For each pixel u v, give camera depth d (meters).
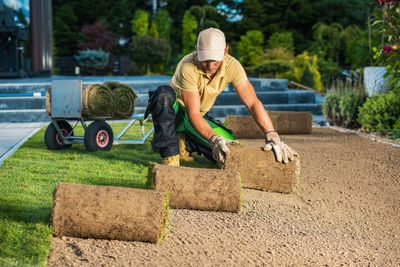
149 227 2.82
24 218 3.10
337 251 3.11
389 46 7.55
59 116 5.61
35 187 3.93
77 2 33.22
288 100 11.72
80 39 30.72
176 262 2.62
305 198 4.22
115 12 33.06
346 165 5.66
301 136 7.99
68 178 4.26
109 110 5.62
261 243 3.04
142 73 25.92
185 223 3.25
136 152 5.82
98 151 5.70
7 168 4.68
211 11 30.34
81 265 2.50
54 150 5.84
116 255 2.65
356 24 32.47
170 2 33.31
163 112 4.30
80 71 28.33
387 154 6.36
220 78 4.21
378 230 3.67
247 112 10.82
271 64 19.36
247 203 3.82
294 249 3.02
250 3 32.25
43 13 18.83
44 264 2.45
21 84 10.74
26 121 9.67
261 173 4.17
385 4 7.85
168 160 4.36
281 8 33.56
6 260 2.42
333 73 22.30
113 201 2.85
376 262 3.01
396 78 8.09
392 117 7.99
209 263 2.65
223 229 3.20
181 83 4.09
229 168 4.14
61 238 2.86
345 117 9.22
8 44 15.31
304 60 20.95
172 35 32.25
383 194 4.57
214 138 4.11
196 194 3.50
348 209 4.07
